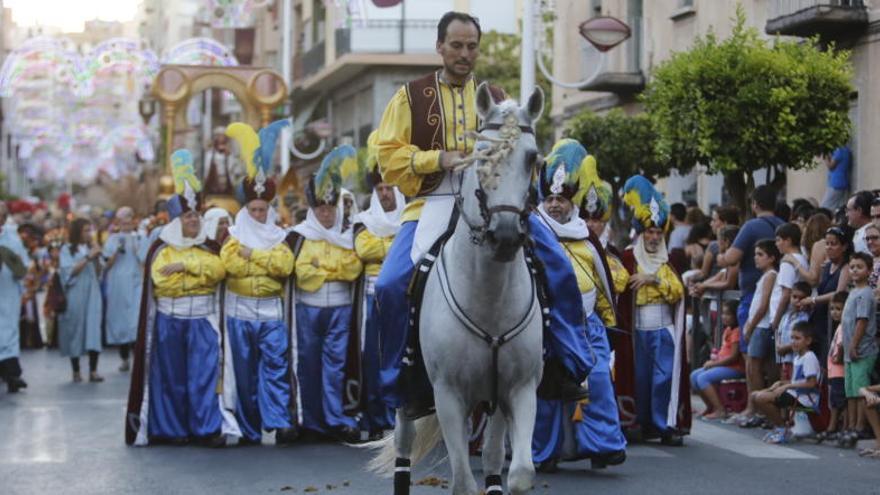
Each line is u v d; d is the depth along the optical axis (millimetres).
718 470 10875
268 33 57125
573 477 10500
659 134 17594
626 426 12398
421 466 11203
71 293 18234
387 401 7988
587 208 11703
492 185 6801
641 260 12461
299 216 16844
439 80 8125
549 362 8078
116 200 73562
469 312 7355
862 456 11625
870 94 19609
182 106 29188
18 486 10211
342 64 42344
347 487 10141
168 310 12477
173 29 76750
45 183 105312
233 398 12500
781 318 13164
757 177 22469
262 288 12516
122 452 11977
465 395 7531
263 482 10367
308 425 12656
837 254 12617
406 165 7906
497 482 7758
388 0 30844
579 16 30641
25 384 16969
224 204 26359
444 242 7781
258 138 12578
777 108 16594
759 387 13711
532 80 19953
